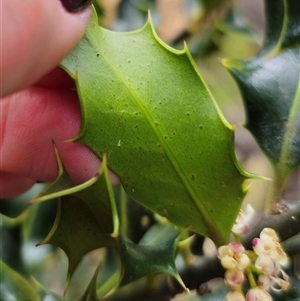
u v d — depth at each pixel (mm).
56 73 202
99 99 154
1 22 146
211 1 272
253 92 174
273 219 165
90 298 172
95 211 148
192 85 154
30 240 225
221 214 158
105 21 254
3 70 151
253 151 340
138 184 158
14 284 198
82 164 211
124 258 149
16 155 219
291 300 173
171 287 175
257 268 156
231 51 313
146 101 155
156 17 289
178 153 156
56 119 212
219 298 182
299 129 172
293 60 178
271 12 182
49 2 148
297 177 295
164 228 225
